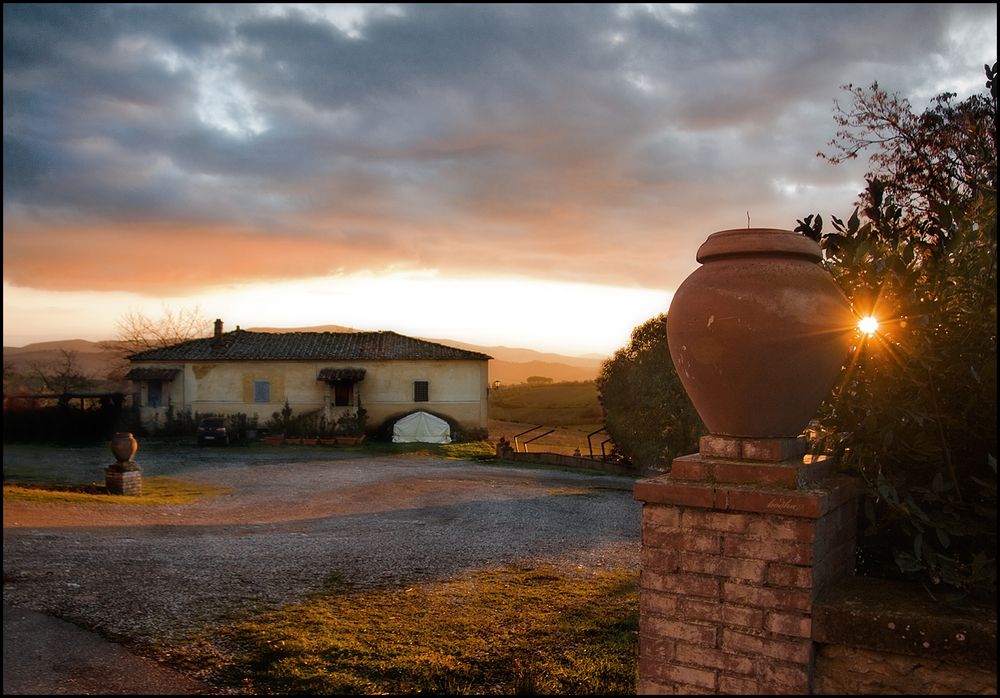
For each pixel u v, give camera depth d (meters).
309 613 6.13
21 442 29.09
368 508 14.94
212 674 4.72
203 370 34.31
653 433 21.31
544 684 4.63
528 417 45.50
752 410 3.46
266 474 21.69
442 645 5.40
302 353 34.91
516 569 8.30
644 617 3.44
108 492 15.70
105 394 32.78
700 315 3.48
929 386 3.71
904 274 3.75
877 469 4.00
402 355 34.59
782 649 3.12
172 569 7.57
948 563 3.26
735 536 3.24
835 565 3.43
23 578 6.75
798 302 3.36
